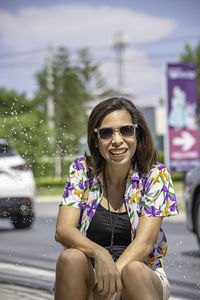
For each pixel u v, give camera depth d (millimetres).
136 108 2998
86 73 39156
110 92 40750
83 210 3023
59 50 38875
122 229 2965
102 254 2686
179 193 21719
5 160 8859
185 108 16141
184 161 16109
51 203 17359
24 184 8844
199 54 38781
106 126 2930
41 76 38000
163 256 3043
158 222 2918
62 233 2885
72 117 36250
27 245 7922
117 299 2660
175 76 16078
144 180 3000
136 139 2996
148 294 2541
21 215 8938
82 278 2623
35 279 5473
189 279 5246
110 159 2936
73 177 3053
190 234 8961
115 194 3002
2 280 5391
